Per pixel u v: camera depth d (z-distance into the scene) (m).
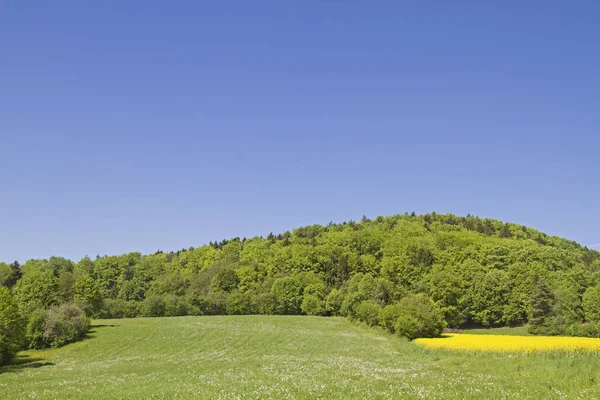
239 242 183.75
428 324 61.75
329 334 72.94
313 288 116.81
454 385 21.88
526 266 103.69
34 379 34.31
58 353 58.72
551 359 31.28
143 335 71.12
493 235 153.88
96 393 23.31
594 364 26.53
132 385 26.56
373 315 79.56
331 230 186.75
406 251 126.00
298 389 21.73
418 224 176.25
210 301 118.62
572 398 17.92
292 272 130.25
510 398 18.34
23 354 58.06
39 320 62.22
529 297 95.62
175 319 97.69
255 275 133.00
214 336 69.75
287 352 51.22
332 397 19.45
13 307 51.28
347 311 96.44
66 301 84.25
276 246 160.88
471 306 98.12
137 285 136.75
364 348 52.16
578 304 85.69
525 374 25.50
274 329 79.19
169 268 160.62
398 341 58.47
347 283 114.00
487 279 98.69
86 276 91.94
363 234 148.88
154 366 40.66
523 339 56.53
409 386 21.84
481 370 28.50
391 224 184.50
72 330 65.75
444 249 126.62
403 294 94.44
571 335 76.25
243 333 73.06
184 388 23.44
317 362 36.66
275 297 118.12
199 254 169.88
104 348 61.28
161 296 115.44
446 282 98.94
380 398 18.94
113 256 149.62
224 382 25.66
